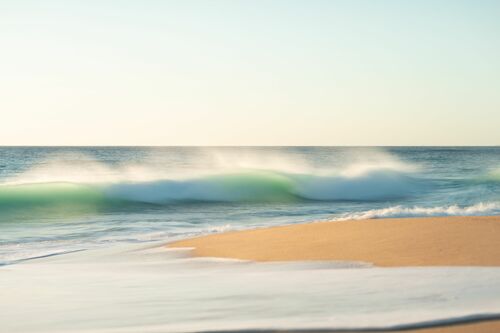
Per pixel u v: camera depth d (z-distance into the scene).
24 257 11.42
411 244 10.08
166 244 12.29
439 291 5.56
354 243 10.62
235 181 30.73
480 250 9.30
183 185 29.23
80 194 25.91
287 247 10.76
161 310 5.20
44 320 4.95
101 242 14.08
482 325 4.49
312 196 30.45
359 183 32.84
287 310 5.00
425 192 32.53
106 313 5.16
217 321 4.71
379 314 4.75
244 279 6.75
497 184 33.97
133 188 27.62
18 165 62.44
